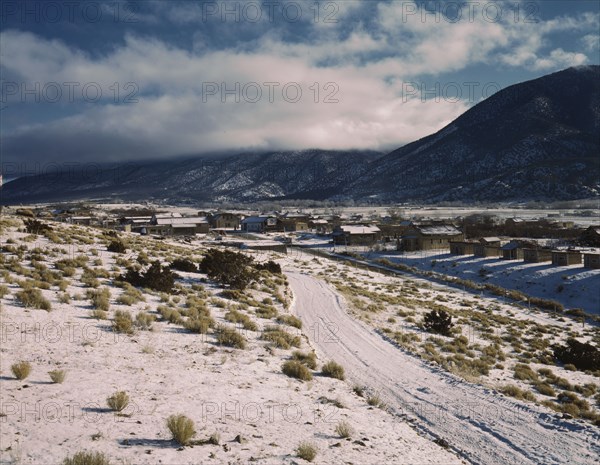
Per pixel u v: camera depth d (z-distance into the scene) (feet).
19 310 49.47
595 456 33.42
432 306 133.18
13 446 21.75
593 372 77.46
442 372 57.67
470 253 270.87
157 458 22.41
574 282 187.93
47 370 34.17
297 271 184.44
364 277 195.42
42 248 100.99
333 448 27.81
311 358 52.03
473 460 32.04
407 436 34.14
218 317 65.72
